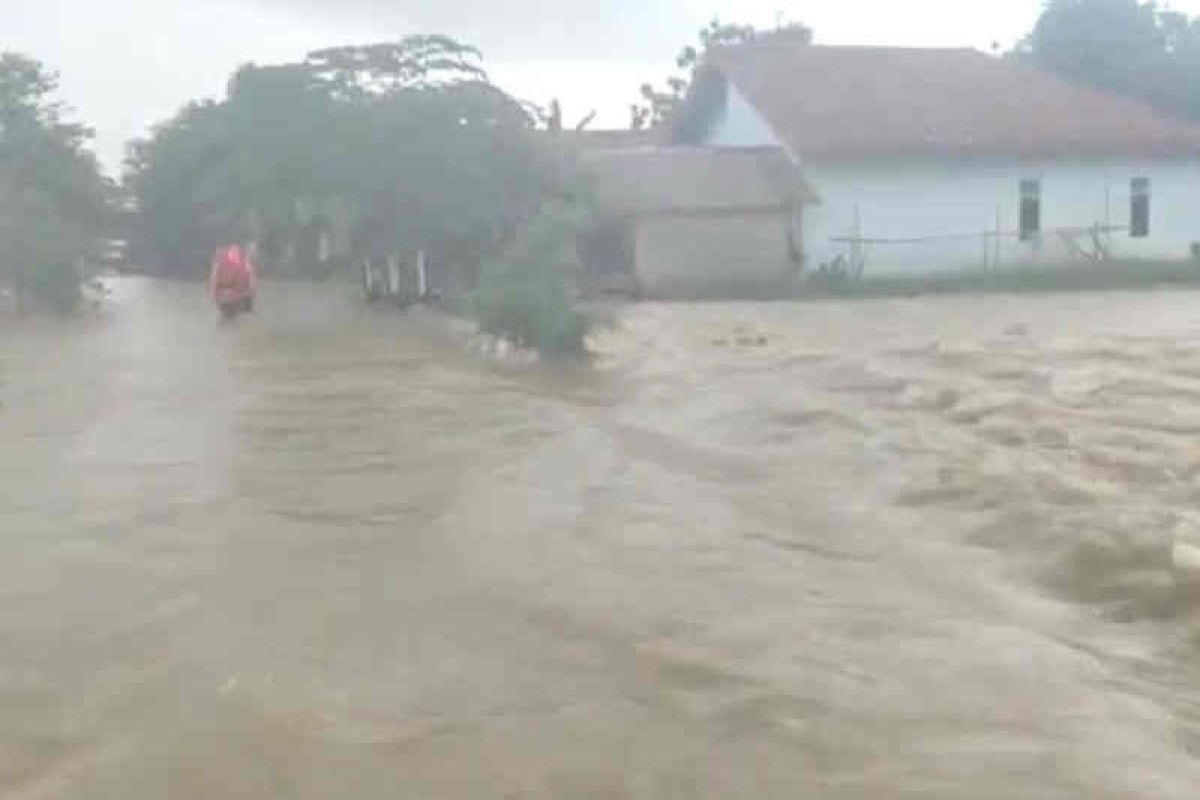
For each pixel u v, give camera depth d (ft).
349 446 45.19
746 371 62.90
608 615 27.12
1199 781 19.80
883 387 56.29
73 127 139.95
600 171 126.62
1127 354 65.77
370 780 19.94
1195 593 27.55
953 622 26.78
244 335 86.84
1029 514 33.94
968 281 127.85
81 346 80.53
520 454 43.57
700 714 22.18
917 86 145.89
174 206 181.06
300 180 107.24
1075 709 22.39
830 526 34.19
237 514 35.58
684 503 36.70
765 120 139.85
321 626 26.40
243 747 21.03
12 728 21.86
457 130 105.91
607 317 69.92
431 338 83.10
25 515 35.88
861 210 135.03
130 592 28.76
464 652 24.97
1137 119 142.20
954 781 19.74
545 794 19.45
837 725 21.74
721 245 130.72
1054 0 164.76
